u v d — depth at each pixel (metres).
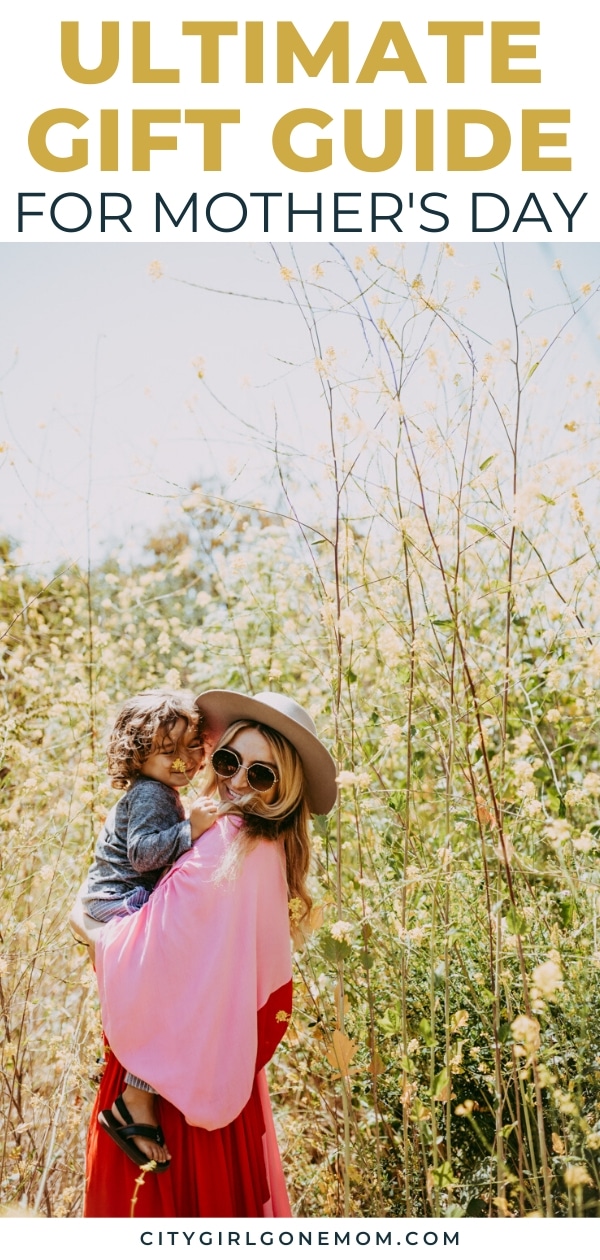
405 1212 2.15
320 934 2.30
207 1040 1.89
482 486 2.26
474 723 2.43
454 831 2.47
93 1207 1.93
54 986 2.86
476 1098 2.32
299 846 2.18
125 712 2.20
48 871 2.55
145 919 1.96
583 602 2.47
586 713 2.60
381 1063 2.27
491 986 2.32
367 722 2.42
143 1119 1.90
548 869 2.47
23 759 2.82
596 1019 2.22
